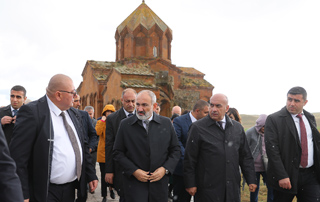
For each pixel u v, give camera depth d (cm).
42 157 296
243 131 427
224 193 387
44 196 293
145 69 2294
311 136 432
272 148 426
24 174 285
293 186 415
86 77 3156
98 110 2617
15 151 286
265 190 800
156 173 363
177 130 523
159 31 2870
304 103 428
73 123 346
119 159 384
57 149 311
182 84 2981
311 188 423
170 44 3005
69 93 317
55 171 309
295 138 420
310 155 425
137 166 377
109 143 472
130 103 481
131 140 384
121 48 2922
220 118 406
